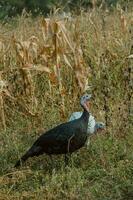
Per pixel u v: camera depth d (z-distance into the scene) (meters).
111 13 18.14
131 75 14.66
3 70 14.79
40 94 14.64
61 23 14.16
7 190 11.28
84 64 14.61
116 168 11.77
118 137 13.24
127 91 14.05
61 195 11.08
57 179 11.45
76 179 11.48
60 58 14.62
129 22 16.17
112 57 15.03
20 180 11.62
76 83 14.45
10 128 13.97
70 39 14.51
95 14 16.62
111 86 14.40
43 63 14.64
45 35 14.52
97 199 10.91
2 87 13.70
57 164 12.34
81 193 11.07
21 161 11.91
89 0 19.62
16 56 14.58
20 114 14.28
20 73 14.20
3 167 12.20
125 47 15.22
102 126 13.04
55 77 14.15
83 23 16.12
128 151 12.50
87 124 12.06
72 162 11.97
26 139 13.41
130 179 11.46
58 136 11.80
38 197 11.03
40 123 13.99
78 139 11.91
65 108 14.30
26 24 16.67
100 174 11.70
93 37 15.55
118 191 11.04
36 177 11.62
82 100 12.12
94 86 14.52
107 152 12.49
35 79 14.66
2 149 12.84
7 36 15.70
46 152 11.98
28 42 14.34
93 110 14.10
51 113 14.08
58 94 14.42
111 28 16.31
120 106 13.70
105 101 13.68
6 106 14.32
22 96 14.39
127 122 13.51
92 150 12.62
